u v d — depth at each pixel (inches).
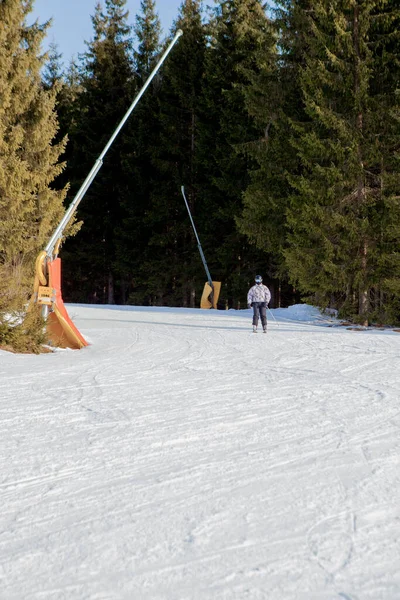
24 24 897.5
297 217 846.5
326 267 775.1
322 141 794.2
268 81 1003.3
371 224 778.2
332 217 780.0
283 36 949.2
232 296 1448.1
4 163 806.5
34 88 879.1
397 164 773.3
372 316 757.9
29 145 888.9
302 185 805.9
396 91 734.5
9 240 815.7
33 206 872.9
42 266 459.5
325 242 783.7
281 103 969.5
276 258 1079.0
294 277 860.6
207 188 1421.0
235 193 1311.5
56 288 467.2
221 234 1438.2
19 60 853.8
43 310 453.1
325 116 777.6
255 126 1079.0
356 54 779.4
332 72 816.3
